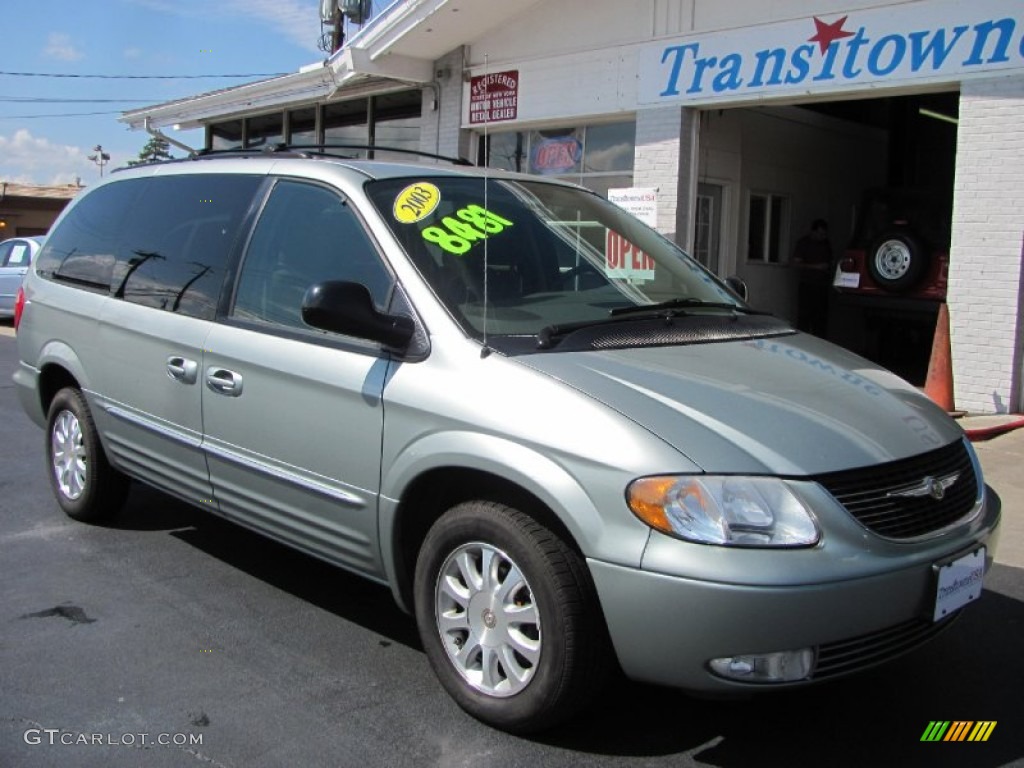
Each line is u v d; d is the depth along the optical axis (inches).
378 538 139.9
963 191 345.4
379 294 145.3
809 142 552.1
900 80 359.6
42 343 219.0
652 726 132.0
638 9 439.2
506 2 468.8
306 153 180.4
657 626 109.9
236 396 160.6
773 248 543.5
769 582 105.9
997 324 341.4
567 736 128.7
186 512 228.5
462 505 131.2
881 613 112.3
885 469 118.3
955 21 342.6
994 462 286.7
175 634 159.3
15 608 169.3
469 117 523.8
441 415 128.7
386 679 144.3
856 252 462.3
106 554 198.4
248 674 145.3
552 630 118.6
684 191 436.8
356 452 140.6
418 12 487.2
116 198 214.4
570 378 123.3
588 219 176.1
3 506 232.1
